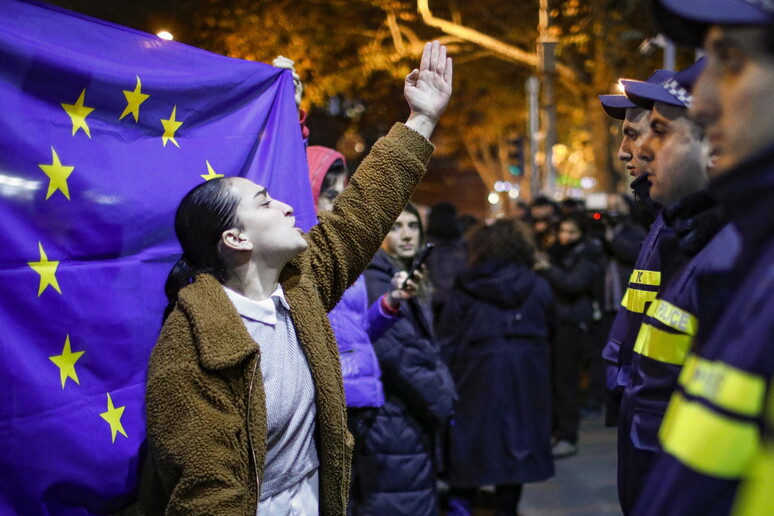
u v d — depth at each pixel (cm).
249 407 193
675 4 110
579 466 605
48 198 208
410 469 368
